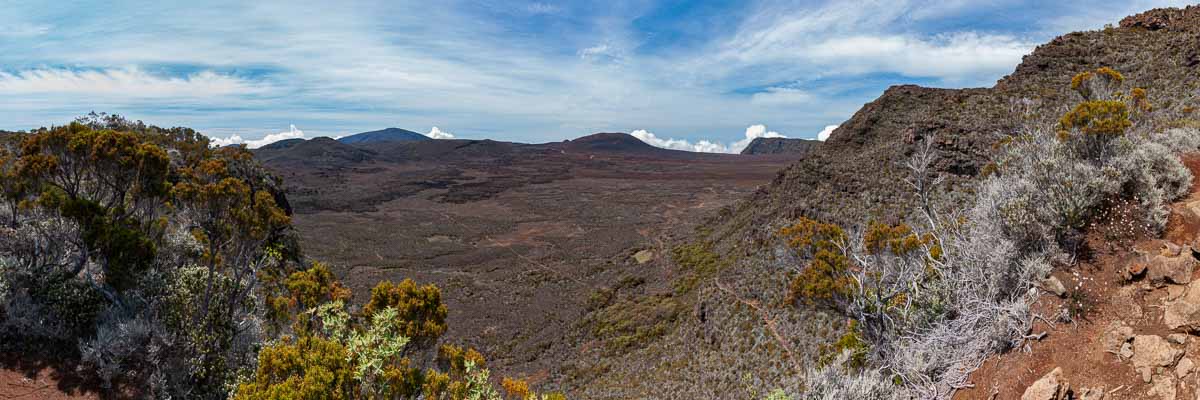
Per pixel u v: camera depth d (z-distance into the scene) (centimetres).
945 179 2772
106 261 1023
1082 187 746
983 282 796
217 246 1153
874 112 4838
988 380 679
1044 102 3142
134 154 1098
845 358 981
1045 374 620
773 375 2030
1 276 923
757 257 3472
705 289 3528
